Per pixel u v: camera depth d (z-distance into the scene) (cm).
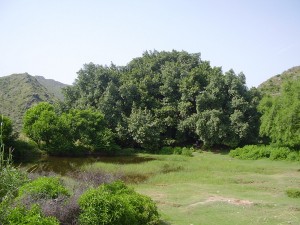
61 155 4331
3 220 907
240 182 2598
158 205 1866
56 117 4281
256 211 1695
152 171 3127
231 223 1489
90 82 5294
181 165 3412
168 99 5091
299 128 3538
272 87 7600
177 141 4912
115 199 1198
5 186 904
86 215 1130
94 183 2031
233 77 4975
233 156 4156
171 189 2361
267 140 4562
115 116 4900
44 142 4500
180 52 5944
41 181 1372
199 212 1698
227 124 4553
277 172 3041
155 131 4628
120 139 4762
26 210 1041
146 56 6234
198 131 4500
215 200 1950
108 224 1140
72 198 1254
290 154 3703
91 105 5144
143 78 5438
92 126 4447
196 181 2672
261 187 2372
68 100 5309
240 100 4681
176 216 1619
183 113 4822
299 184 2472
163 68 5675
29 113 4397
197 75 5100
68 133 4297
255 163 3600
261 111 4422
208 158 4028
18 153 3984
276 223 1481
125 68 5994
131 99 5088
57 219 1077
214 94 4769
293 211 1681
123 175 2959
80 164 3672
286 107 3741
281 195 2100
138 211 1308
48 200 1207
